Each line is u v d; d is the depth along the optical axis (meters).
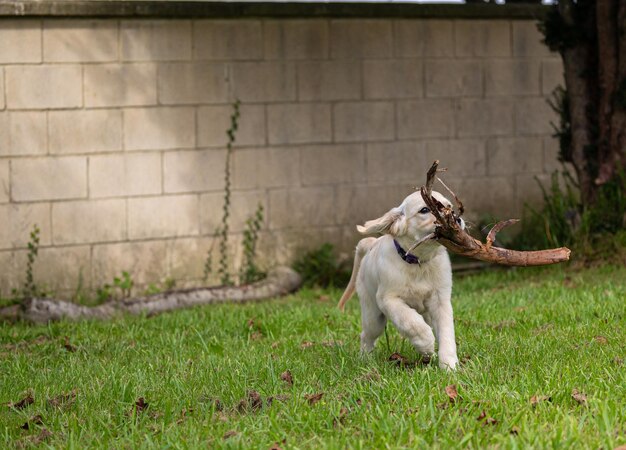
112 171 13.66
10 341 10.76
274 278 13.91
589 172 14.21
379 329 8.55
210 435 6.19
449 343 7.73
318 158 14.65
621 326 9.14
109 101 13.59
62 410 7.19
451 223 7.24
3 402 7.62
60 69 13.34
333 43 14.62
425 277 7.93
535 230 15.07
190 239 14.10
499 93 15.55
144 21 13.69
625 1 13.54
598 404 6.11
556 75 15.87
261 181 14.39
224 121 14.17
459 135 15.35
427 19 15.08
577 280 12.61
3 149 13.15
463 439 5.59
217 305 12.67
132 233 13.80
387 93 14.95
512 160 15.66
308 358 8.66
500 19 15.47
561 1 13.99
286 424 6.30
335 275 14.38
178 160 13.98
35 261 13.35
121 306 12.81
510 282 13.34
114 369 8.48
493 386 6.79
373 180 14.95
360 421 6.23
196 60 13.98
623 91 13.64
